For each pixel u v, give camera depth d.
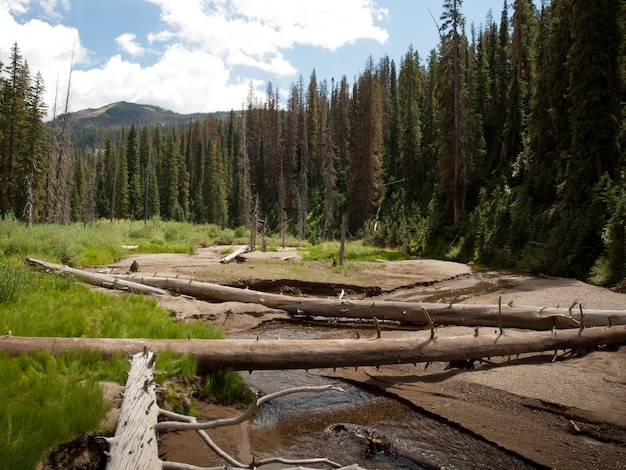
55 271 13.34
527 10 50.38
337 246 38.44
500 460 5.67
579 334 9.69
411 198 54.78
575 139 26.25
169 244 33.09
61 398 5.01
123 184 81.81
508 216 32.03
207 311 13.21
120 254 24.56
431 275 24.53
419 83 78.44
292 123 77.00
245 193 56.91
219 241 41.69
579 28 26.61
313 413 7.14
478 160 42.62
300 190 69.19
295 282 18.86
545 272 24.47
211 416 6.60
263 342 7.84
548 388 7.77
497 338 9.16
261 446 5.95
